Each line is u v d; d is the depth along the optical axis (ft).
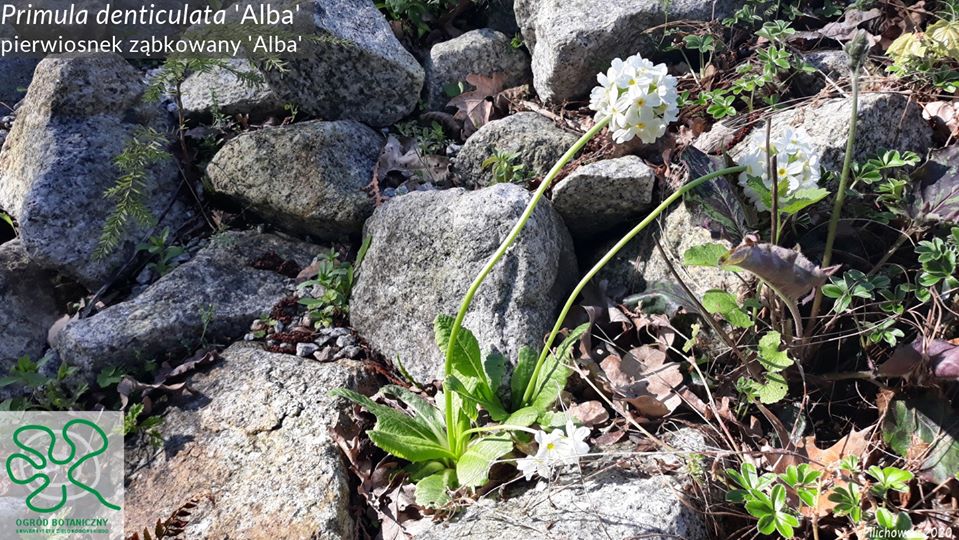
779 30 2.24
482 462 1.67
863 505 1.48
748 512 1.56
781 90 2.19
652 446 1.67
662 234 1.98
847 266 1.84
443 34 2.86
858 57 1.55
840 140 1.88
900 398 1.61
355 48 2.42
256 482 1.75
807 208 1.87
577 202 2.05
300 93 2.52
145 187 2.42
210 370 2.04
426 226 2.06
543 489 1.64
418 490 1.69
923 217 1.77
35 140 2.42
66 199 2.30
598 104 1.67
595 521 1.51
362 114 2.54
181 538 1.66
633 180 1.97
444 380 1.66
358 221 2.29
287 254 2.34
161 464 1.84
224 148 2.40
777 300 1.74
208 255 2.30
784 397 1.76
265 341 2.13
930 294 1.67
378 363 2.06
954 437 1.53
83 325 2.07
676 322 1.88
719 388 1.78
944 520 1.46
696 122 2.19
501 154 2.26
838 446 1.63
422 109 2.65
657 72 1.62
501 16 2.83
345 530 1.68
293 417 1.87
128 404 1.99
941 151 1.85
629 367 1.83
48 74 2.48
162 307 2.13
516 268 1.93
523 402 1.80
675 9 2.36
